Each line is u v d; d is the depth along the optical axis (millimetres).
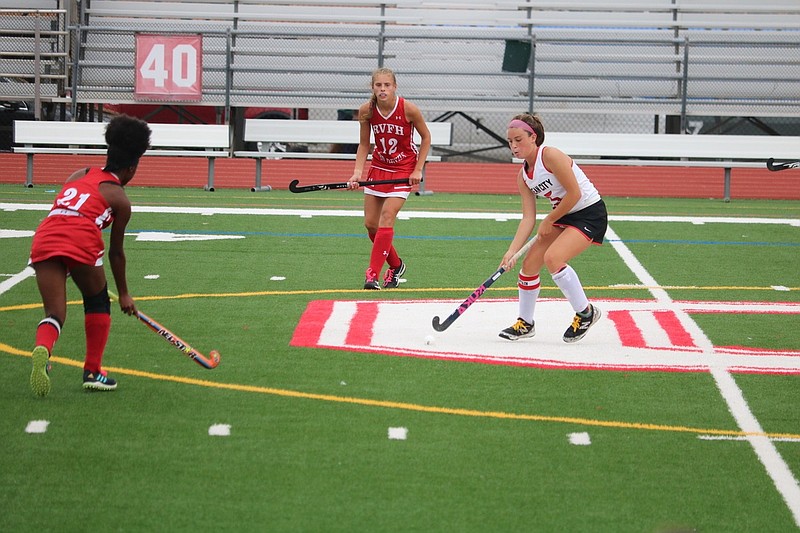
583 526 11688
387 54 57875
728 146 48688
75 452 13664
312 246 32406
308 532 11375
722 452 14195
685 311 23875
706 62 57344
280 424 14953
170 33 54688
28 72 58594
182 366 18047
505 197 49406
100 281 16125
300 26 57906
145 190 49938
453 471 13258
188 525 11492
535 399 16516
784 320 23047
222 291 25219
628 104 56656
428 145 26250
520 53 55031
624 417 15680
